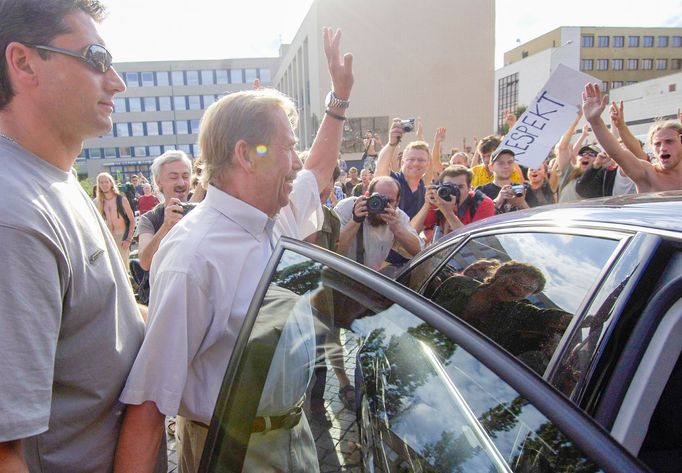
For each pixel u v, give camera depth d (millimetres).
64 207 1002
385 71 25953
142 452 1146
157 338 1188
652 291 1002
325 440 984
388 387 908
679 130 3145
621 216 1207
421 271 1974
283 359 1092
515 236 1535
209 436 1097
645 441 1004
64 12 989
